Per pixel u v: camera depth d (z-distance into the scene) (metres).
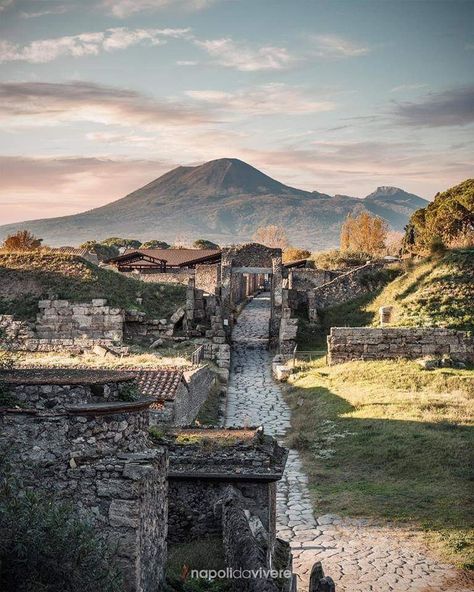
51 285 54.03
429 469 27.69
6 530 10.69
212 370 46.75
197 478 16.42
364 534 21.92
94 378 12.53
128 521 11.69
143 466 11.97
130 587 11.54
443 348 46.16
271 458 16.89
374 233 122.06
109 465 11.91
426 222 96.94
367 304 58.66
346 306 59.19
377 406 36.41
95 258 92.69
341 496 25.48
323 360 48.59
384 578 18.67
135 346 49.56
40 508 10.98
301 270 71.81
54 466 11.91
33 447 11.95
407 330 46.62
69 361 40.25
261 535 14.27
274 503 17.81
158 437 17.08
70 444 11.95
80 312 51.31
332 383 42.84
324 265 84.75
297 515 23.86
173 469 16.42
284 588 13.41
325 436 33.16
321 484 27.23
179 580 13.59
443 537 21.33
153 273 81.81
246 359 54.72
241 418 38.34
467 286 54.94
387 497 25.03
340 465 29.33
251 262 60.03
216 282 70.69
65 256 57.00
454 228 88.25
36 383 12.04
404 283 58.22
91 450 11.98
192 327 53.94
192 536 16.38
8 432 11.99
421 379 41.59
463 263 57.41
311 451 31.61
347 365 45.97
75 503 11.85
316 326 56.78
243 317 71.25
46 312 51.28
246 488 16.53
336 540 21.53
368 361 46.56
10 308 52.31
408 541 21.23
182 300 56.19
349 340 47.19
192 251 93.25
